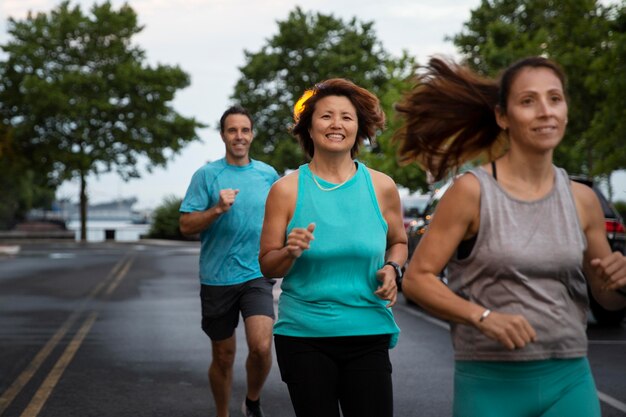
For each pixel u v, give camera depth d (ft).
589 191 11.29
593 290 11.54
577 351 11.01
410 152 12.46
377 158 171.94
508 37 137.28
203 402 25.32
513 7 188.96
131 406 24.81
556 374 10.99
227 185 21.76
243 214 21.52
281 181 14.94
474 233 11.10
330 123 14.89
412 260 11.21
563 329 10.91
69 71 207.72
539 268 10.84
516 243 10.84
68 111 202.18
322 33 232.73
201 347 35.63
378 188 15.20
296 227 14.74
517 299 10.88
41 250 143.43
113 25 211.20
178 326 42.45
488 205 10.90
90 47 210.59
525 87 10.78
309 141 15.60
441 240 11.04
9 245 171.63
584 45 116.37
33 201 296.30
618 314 40.96
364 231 14.71
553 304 10.90
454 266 11.35
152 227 208.64
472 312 10.64
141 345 36.22
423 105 12.12
